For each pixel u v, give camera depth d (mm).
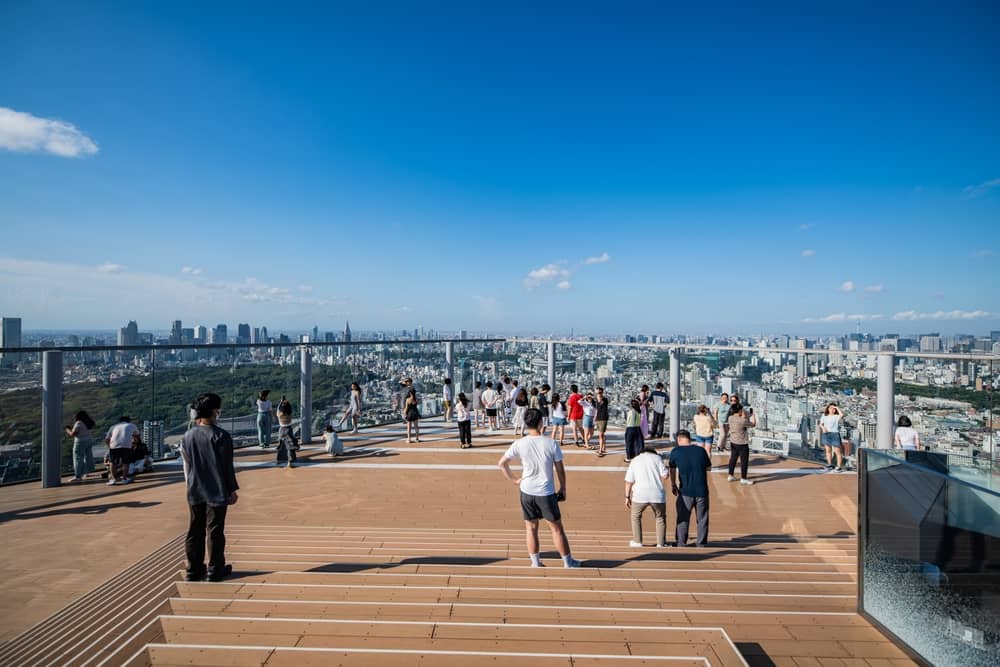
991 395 6762
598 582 3898
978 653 2357
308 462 9773
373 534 5703
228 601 3426
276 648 2697
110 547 5297
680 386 11984
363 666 2582
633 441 9812
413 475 8836
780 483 8617
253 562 4480
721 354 11203
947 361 7289
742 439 8672
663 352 12219
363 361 12781
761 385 10508
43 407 7742
